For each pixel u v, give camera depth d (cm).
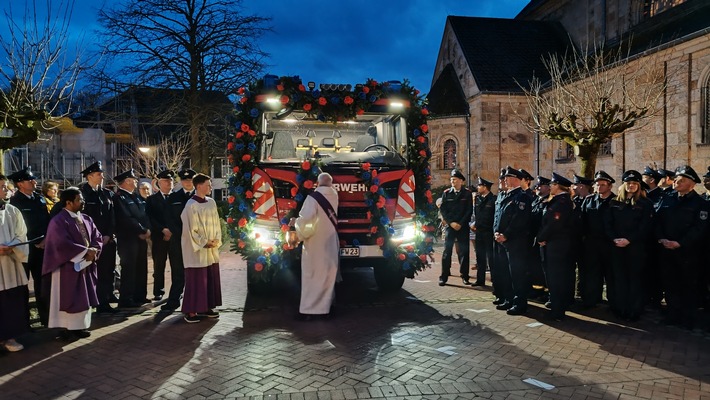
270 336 606
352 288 904
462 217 924
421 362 511
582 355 534
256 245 734
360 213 751
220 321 680
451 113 2606
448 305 770
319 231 683
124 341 591
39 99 832
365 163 748
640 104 1095
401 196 782
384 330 630
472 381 461
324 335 608
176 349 558
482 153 2478
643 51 1677
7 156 2281
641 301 673
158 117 2059
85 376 480
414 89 824
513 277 712
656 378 470
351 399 422
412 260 763
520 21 2930
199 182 676
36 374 487
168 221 760
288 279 950
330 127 852
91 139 2838
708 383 459
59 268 585
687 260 638
